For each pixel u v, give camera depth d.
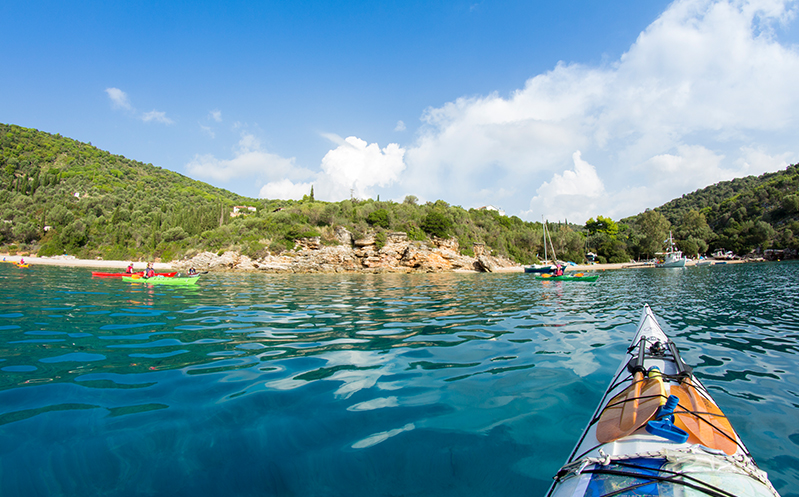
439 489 3.04
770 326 9.98
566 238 82.94
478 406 4.64
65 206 88.62
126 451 3.49
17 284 20.20
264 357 6.73
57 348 7.12
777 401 4.88
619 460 2.69
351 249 55.88
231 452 3.51
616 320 10.98
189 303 14.15
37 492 2.88
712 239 89.81
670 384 3.92
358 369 6.08
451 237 61.75
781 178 101.31
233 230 61.75
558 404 4.70
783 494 3.01
